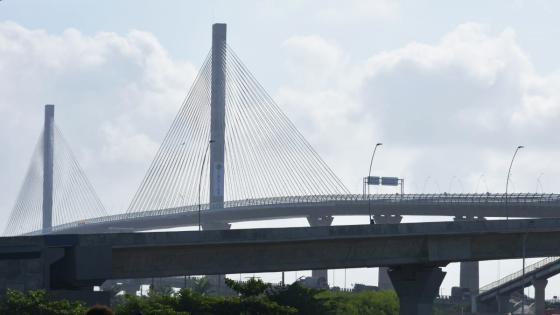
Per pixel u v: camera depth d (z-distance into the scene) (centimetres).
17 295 13700
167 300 15238
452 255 17925
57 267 14725
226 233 15750
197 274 15775
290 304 16275
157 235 15225
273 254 16412
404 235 17275
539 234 18638
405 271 18062
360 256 17212
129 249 15075
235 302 15100
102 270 14738
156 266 15450
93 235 14725
